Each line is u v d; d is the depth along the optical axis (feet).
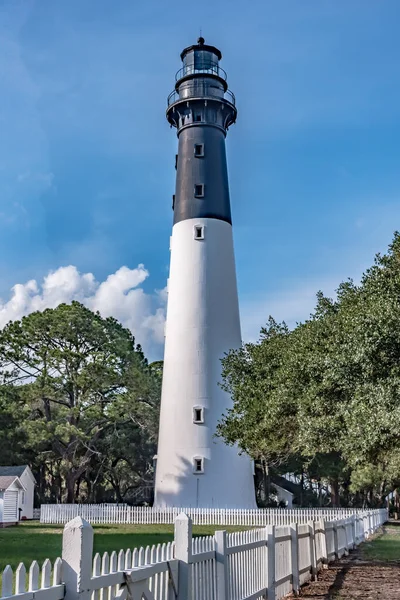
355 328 51.24
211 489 121.70
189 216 132.67
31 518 146.30
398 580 47.52
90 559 17.40
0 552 64.08
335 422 61.57
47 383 155.22
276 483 229.45
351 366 52.49
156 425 165.48
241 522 117.39
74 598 16.48
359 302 58.49
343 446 62.34
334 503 190.39
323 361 59.67
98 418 159.02
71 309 159.02
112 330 163.12
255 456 106.11
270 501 205.05
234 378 98.73
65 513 130.31
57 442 157.48
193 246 130.93
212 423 123.95
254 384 89.76
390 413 47.16
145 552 22.40
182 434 124.57
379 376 49.47
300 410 66.28
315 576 48.44
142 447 190.39
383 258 55.21
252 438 87.66
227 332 128.77
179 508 121.49
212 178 134.62
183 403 125.59
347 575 50.83
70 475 160.15
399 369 47.29
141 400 165.07
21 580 14.89
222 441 123.85
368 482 167.12
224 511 118.42
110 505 130.11
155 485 129.08
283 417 76.54
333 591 42.60
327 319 68.80
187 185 134.72
